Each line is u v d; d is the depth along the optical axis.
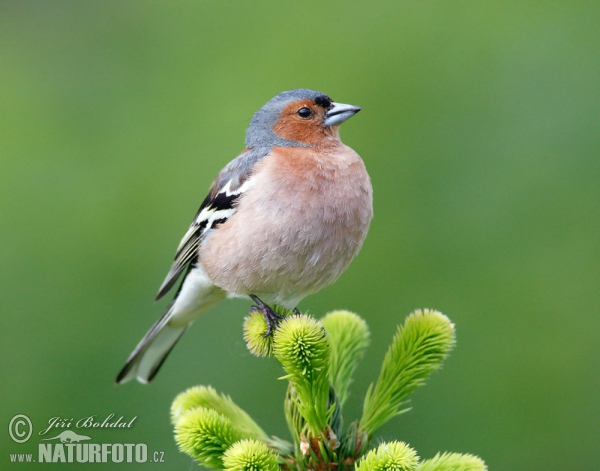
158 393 9.60
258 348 6.11
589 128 10.38
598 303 9.73
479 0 11.46
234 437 5.11
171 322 8.87
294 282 7.73
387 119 10.97
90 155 10.98
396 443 4.60
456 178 10.48
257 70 11.64
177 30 12.11
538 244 9.99
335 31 11.66
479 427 9.38
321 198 7.46
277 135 8.58
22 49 11.96
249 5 12.12
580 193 10.10
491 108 10.76
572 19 11.02
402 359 5.52
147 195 10.75
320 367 5.07
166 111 11.40
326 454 5.21
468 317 9.88
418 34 11.34
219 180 8.16
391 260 10.27
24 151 10.88
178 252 8.58
